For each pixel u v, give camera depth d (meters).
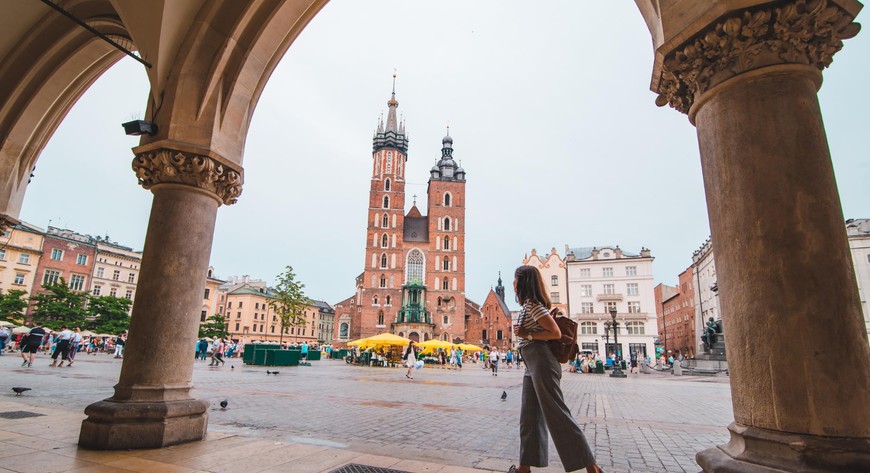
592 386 17.95
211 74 5.48
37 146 7.98
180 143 5.20
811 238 2.66
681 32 3.30
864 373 2.49
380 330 77.62
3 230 7.64
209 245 5.45
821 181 2.76
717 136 3.13
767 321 2.67
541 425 3.66
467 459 4.49
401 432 6.01
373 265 80.00
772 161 2.84
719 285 3.06
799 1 2.92
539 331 3.56
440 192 83.69
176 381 4.95
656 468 4.45
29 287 57.81
